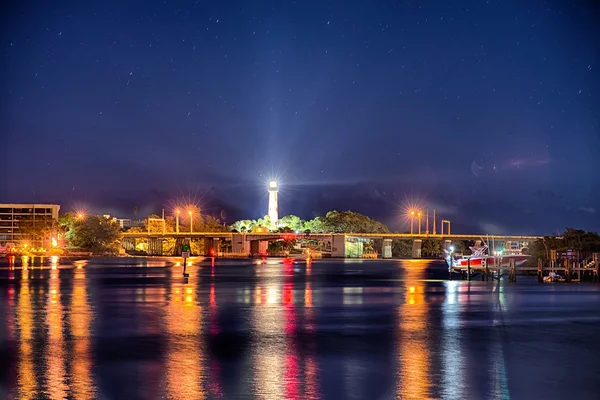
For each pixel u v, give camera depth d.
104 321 57.19
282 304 72.75
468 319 60.66
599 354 44.22
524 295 84.94
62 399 32.38
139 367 39.03
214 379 36.44
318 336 50.38
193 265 192.12
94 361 40.53
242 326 55.03
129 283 106.00
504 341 48.88
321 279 123.56
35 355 42.09
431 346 46.62
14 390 33.84
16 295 81.50
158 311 64.88
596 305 72.38
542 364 41.09
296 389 34.62
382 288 98.50
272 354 43.28
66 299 76.50
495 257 130.88
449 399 33.41
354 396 33.53
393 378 37.12
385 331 53.03
